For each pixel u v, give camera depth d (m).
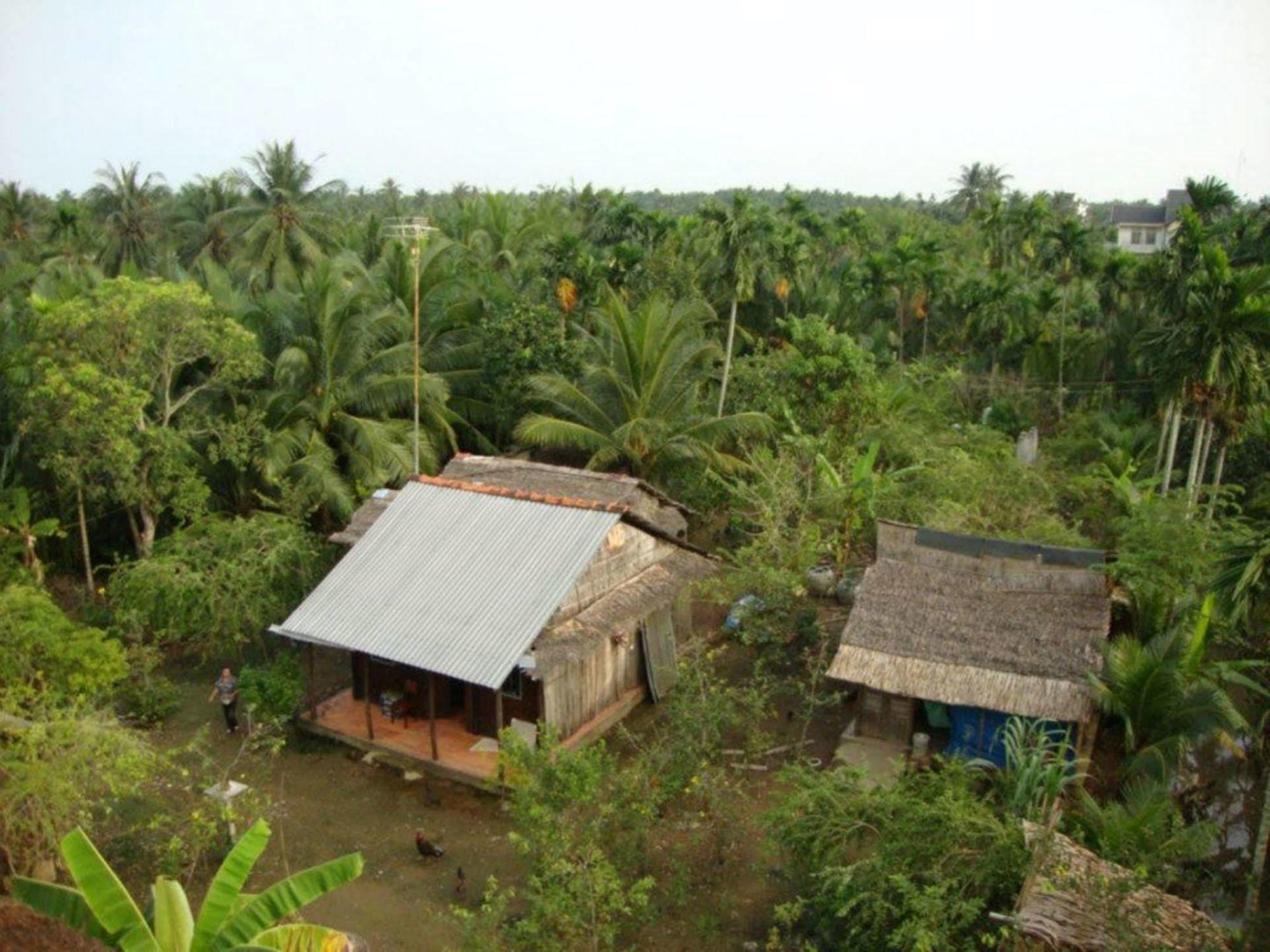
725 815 15.29
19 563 23.75
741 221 35.12
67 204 54.72
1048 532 24.31
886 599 19.61
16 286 33.06
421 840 15.50
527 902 14.58
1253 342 25.31
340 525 27.95
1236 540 20.59
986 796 14.68
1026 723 16.67
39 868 13.78
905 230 77.62
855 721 19.48
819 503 26.97
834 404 32.16
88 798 15.91
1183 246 33.56
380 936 13.91
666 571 21.23
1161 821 13.70
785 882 14.75
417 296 27.50
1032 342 47.84
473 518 20.03
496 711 18.72
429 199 108.25
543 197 68.56
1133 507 23.23
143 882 14.81
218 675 22.11
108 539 27.39
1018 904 11.51
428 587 18.59
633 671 20.98
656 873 14.98
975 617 18.78
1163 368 26.97
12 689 15.58
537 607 17.62
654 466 30.94
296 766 18.44
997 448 32.81
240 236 42.81
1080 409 42.44
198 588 20.73
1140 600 19.06
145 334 22.50
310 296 26.66
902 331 53.47
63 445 22.81
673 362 31.23
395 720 19.48
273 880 15.09
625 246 38.59
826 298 48.78
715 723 16.83
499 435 34.56
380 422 28.48
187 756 18.59
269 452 25.23
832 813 13.67
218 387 26.09
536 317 32.62
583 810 14.98
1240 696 20.77
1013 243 64.81
